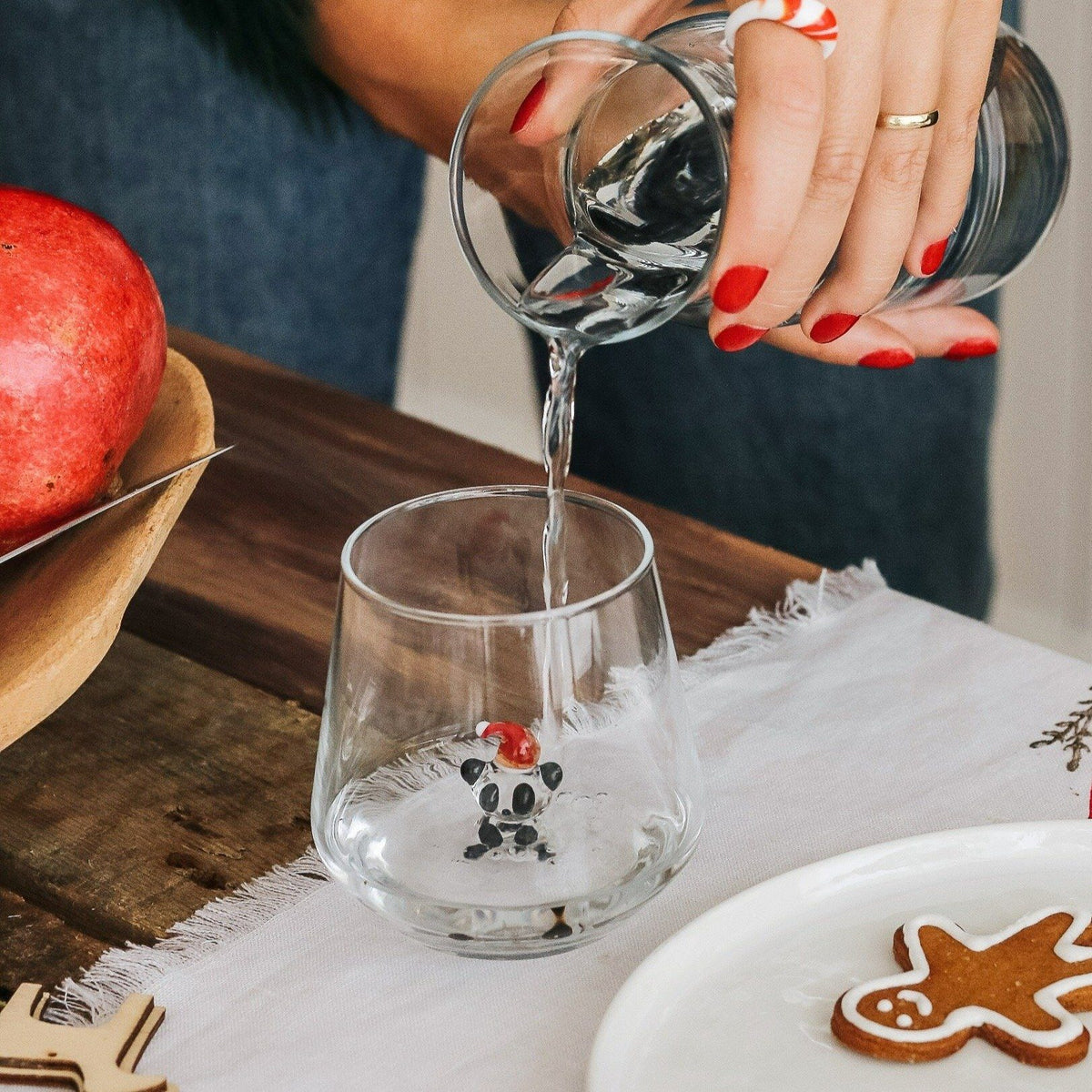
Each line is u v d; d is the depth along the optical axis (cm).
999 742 83
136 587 80
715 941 73
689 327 88
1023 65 89
